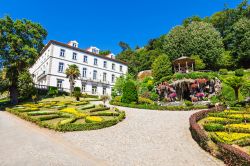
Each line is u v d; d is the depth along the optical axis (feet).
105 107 76.28
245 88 80.43
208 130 41.42
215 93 98.68
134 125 52.60
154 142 39.50
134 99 90.48
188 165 29.30
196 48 153.07
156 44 236.43
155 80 141.49
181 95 106.11
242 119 48.34
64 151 32.55
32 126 50.98
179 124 52.31
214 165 29.14
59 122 49.24
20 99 112.88
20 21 109.19
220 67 156.87
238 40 155.02
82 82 152.97
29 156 29.22
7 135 41.01
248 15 184.03
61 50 148.25
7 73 104.42
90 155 31.86
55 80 141.08
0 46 102.22
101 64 168.76
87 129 47.32
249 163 24.73
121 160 30.45
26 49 104.32
